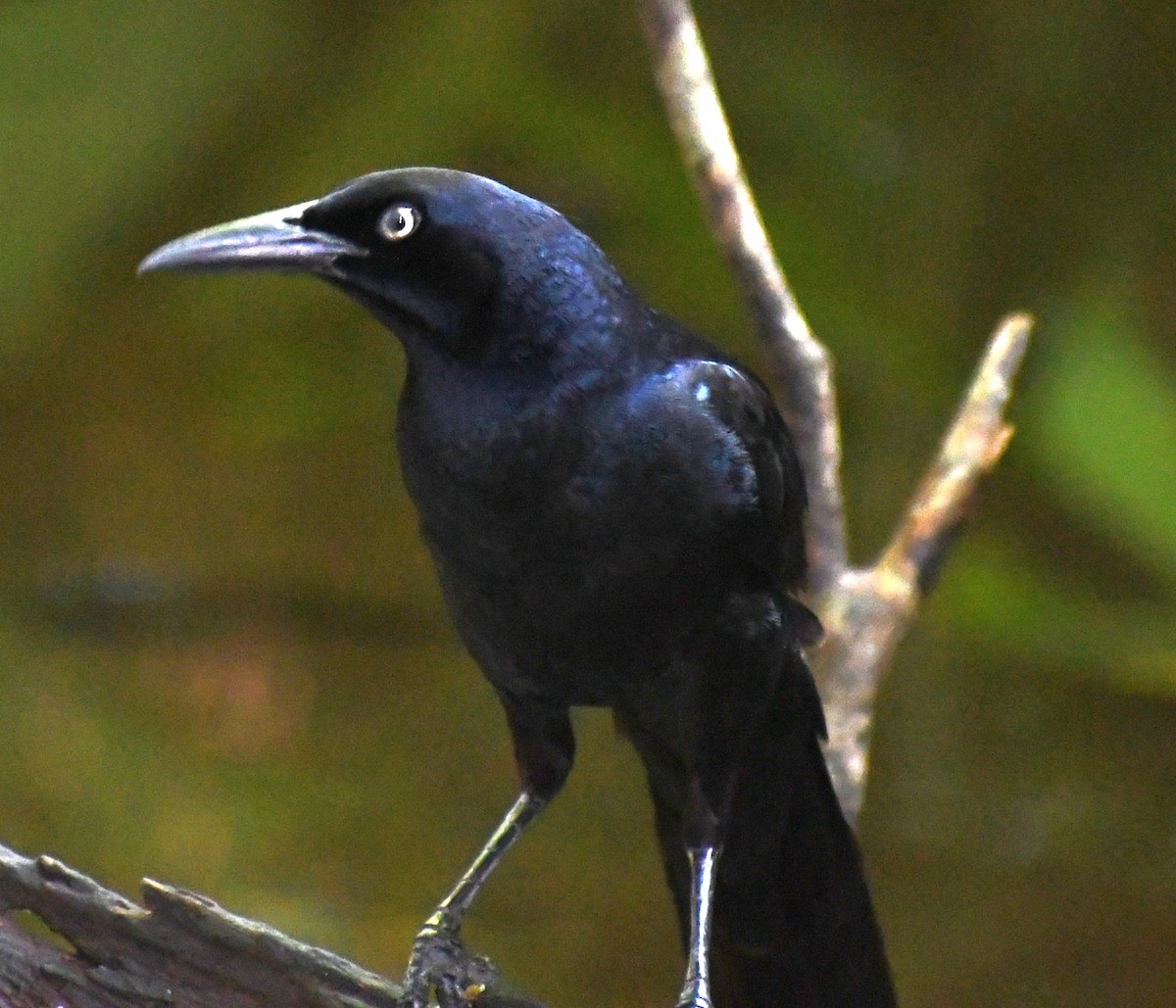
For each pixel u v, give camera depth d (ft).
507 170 44.21
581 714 42.86
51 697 41.83
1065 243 44.04
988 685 41.73
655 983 34.96
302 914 35.73
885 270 44.70
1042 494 42.27
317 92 43.47
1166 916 36.04
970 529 42.24
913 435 44.16
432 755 41.81
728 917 22.62
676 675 20.26
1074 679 41.22
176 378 47.80
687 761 21.03
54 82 42.39
